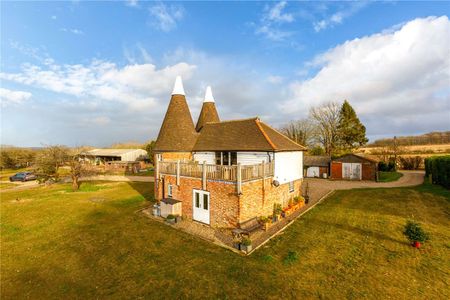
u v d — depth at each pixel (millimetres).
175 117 20875
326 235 12844
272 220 15469
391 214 16062
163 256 11070
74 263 10641
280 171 18047
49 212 18922
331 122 52031
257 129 18703
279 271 9508
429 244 11305
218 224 14750
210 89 24922
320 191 25031
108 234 14016
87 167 33031
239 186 13492
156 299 8031
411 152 50469
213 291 8367
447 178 22922
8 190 30875
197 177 15961
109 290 8594
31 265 10578
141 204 21266
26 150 61250
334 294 8023
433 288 8164
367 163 32562
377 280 8703
